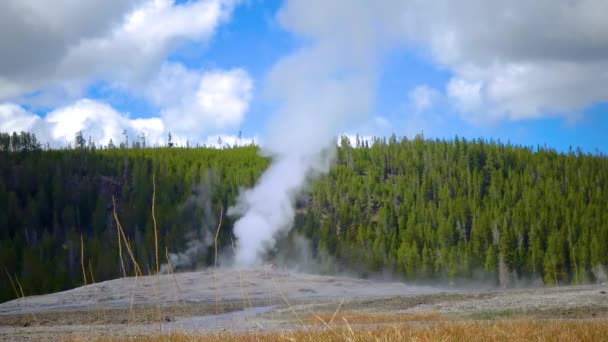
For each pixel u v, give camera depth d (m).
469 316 24.45
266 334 11.37
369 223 111.38
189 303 38.62
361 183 134.25
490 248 85.94
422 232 101.19
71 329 23.45
